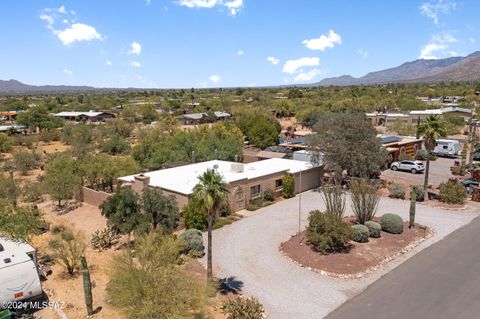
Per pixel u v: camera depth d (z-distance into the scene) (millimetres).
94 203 35562
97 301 19031
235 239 26953
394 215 28016
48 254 24641
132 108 124688
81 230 29469
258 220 31062
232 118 107812
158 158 47500
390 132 74688
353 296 19219
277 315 17641
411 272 21625
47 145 80000
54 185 34875
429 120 35969
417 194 36000
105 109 145625
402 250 24609
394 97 134750
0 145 71062
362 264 22500
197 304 14625
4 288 17078
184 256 23281
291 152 55469
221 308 18078
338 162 38625
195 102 164375
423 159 56875
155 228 25016
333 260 23016
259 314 16969
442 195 35438
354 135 38406
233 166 36875
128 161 41594
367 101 117062
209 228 19766
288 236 27453
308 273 21766
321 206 34719
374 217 31016
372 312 17688
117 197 24562
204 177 19406
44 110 105000
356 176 40062
